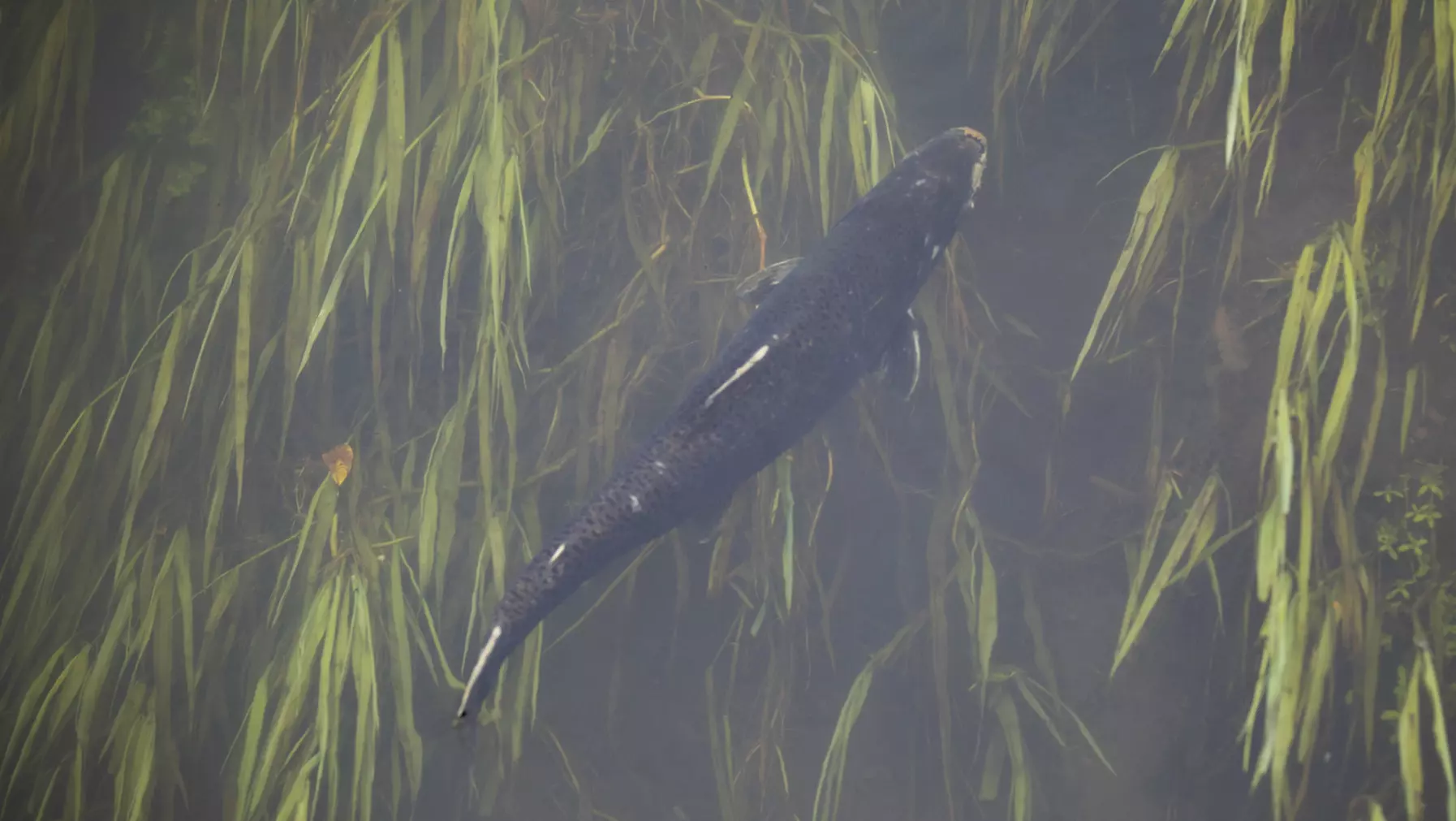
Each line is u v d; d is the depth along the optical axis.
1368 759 8.09
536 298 8.22
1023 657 8.19
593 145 8.20
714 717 8.20
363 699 8.06
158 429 8.21
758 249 8.20
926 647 8.18
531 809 8.22
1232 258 8.15
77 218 8.30
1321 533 8.07
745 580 8.17
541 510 8.18
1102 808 8.17
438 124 8.16
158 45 8.31
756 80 8.20
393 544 8.15
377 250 8.20
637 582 8.20
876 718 8.21
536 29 8.22
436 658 8.19
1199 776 8.16
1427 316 8.11
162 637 8.16
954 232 8.05
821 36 8.20
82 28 8.31
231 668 8.22
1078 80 8.23
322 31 8.25
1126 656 8.19
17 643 8.23
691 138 8.22
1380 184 8.09
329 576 8.12
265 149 8.26
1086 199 8.22
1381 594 8.09
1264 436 8.13
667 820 8.22
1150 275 8.16
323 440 8.22
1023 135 8.23
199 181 8.28
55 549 8.21
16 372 8.30
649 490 7.88
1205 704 8.16
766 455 7.93
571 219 8.23
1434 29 8.05
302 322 8.17
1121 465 8.20
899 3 8.26
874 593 8.20
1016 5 8.21
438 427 8.20
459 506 8.20
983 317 8.20
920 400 8.18
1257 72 8.15
